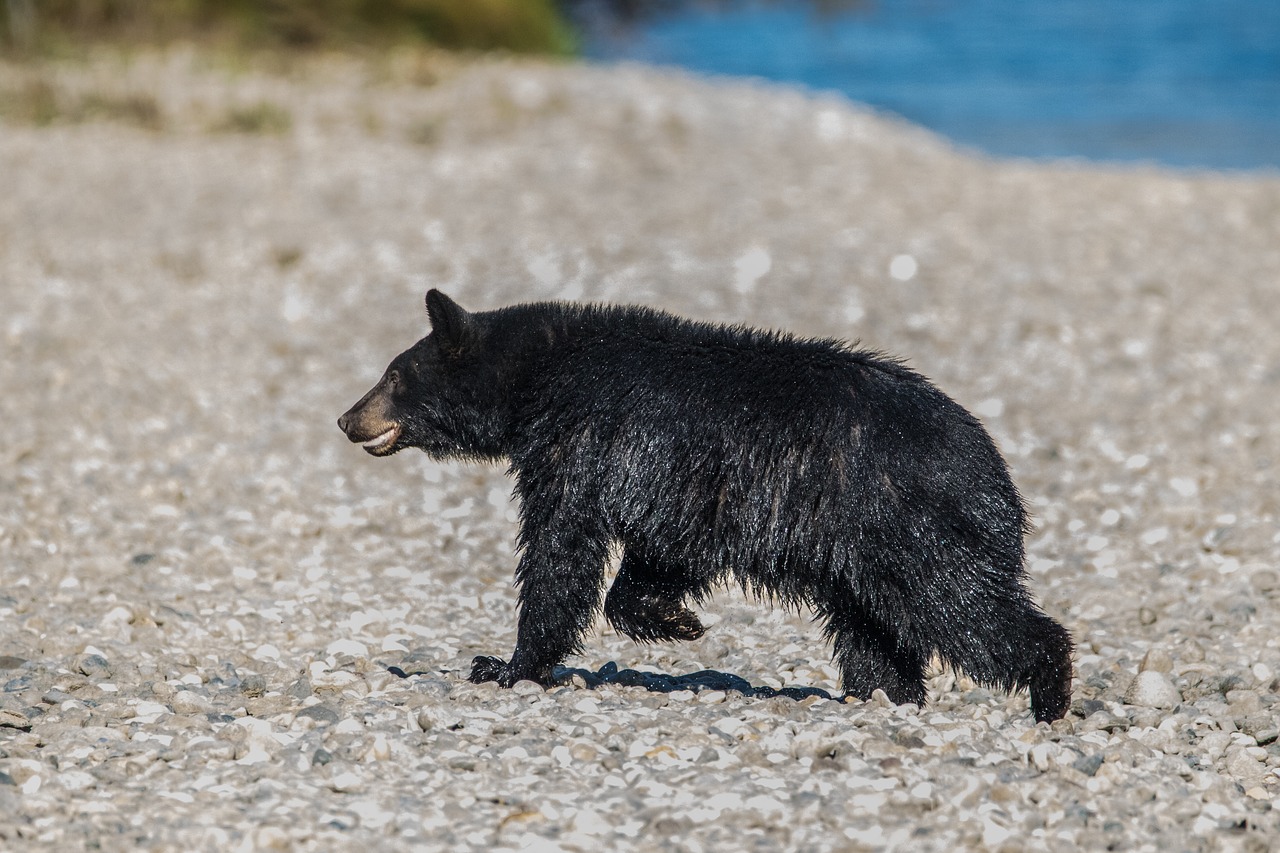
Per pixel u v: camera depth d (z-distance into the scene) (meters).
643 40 138.88
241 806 18.19
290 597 28.67
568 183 70.19
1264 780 20.41
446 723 21.02
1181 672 24.75
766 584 21.56
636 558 23.19
